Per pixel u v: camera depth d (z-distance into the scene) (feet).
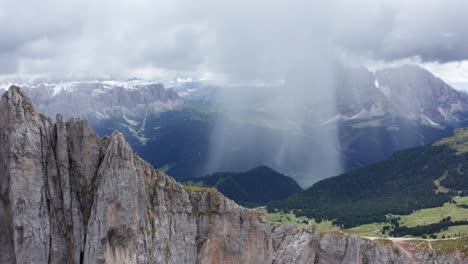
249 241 529.04
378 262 653.30
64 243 412.57
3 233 399.03
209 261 499.92
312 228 634.02
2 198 401.49
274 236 626.64
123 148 425.28
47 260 400.26
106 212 411.34
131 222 419.33
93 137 444.55
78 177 437.17
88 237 412.98
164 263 453.99
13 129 401.29
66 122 445.78
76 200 427.33
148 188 472.85
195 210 513.45
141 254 428.15
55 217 413.18
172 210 489.67
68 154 436.35
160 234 458.09
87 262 410.11
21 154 398.83
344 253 616.39
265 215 552.82
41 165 412.77
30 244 393.29
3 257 395.14
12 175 393.29
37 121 419.33
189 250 490.90
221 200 523.29
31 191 400.47
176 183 507.30
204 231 508.53
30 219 396.16
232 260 518.78
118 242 413.80
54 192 418.72
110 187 416.87
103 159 439.63
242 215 532.32
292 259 600.39
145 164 481.87
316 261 617.21
